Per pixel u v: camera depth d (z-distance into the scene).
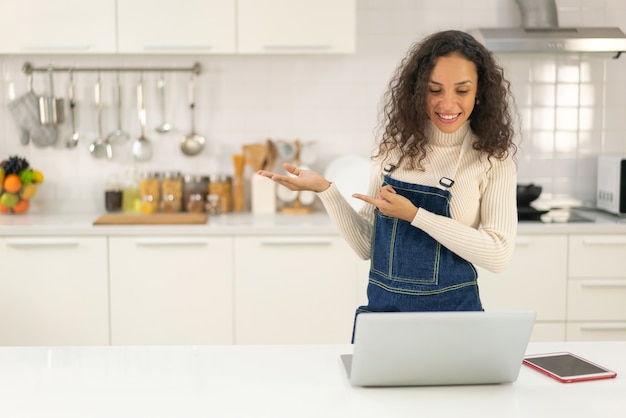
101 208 4.13
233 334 3.61
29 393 1.62
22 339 3.59
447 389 1.66
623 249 3.61
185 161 4.12
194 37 3.71
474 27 4.07
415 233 2.03
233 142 4.12
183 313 3.59
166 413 1.52
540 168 4.17
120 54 4.05
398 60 4.08
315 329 3.62
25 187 3.96
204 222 3.63
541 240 3.60
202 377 1.72
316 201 4.14
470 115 2.06
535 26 3.89
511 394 1.63
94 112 4.09
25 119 4.02
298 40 3.72
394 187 2.09
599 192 4.06
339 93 4.10
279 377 1.72
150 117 4.11
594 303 3.64
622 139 4.17
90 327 3.59
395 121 2.07
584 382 1.70
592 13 4.11
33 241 3.53
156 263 3.57
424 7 4.06
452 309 2.01
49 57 4.05
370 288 2.10
